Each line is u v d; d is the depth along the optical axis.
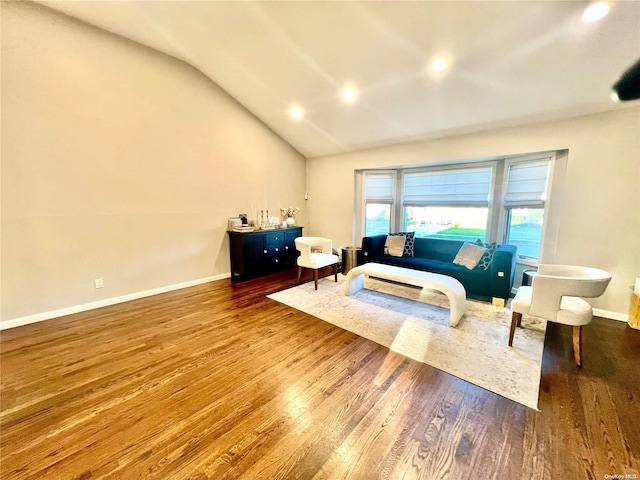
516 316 2.40
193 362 2.22
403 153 4.50
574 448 1.43
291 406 1.75
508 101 3.06
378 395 1.84
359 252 4.77
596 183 2.93
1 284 2.73
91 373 2.07
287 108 4.38
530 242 3.67
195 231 4.20
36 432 1.54
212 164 4.32
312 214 6.04
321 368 2.14
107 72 3.18
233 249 4.57
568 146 3.06
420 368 2.13
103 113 3.20
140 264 3.66
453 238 4.55
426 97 3.34
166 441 1.49
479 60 2.65
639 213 2.75
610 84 2.54
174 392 1.87
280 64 3.41
